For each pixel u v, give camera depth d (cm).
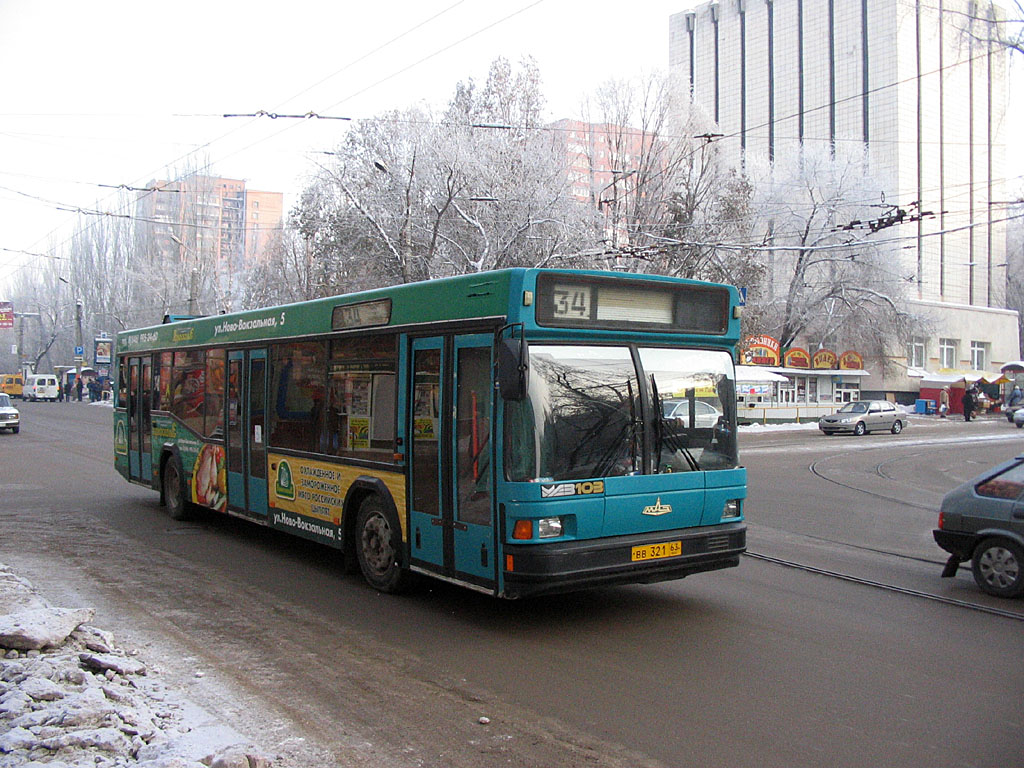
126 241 6234
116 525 1152
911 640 647
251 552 973
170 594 771
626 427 668
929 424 4603
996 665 587
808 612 728
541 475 622
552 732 463
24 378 7562
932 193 6384
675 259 3831
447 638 641
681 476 686
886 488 1764
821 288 4803
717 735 460
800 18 7306
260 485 979
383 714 488
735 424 739
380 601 751
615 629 670
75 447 2497
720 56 8038
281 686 533
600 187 4078
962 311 6322
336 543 839
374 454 781
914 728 472
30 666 503
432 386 708
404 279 3375
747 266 4019
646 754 435
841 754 436
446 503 688
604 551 638
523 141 3903
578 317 651
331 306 854
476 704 505
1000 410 5572
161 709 475
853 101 6838
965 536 819
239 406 1028
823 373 4888
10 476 1738
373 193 3594
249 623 678
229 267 5444
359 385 806
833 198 4672
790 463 2334
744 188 4038
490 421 643
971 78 5975
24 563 891
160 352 1262
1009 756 436
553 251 3378
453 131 3531
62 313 7744
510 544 621
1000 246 7569
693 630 669
